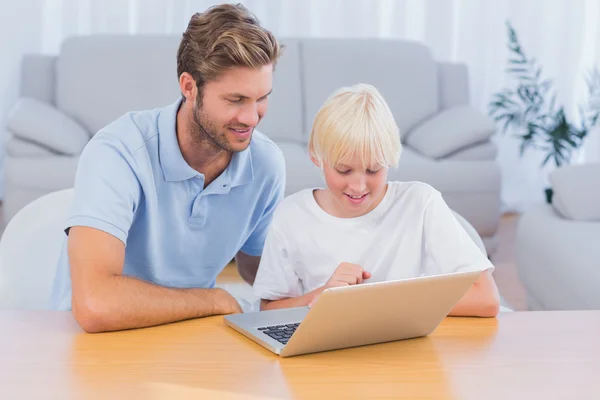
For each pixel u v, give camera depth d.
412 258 1.70
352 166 1.48
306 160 3.88
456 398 1.14
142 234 1.71
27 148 3.77
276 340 1.32
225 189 1.72
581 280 2.63
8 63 4.82
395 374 1.22
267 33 1.48
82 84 4.17
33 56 4.30
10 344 1.30
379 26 5.09
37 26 4.84
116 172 1.57
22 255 1.79
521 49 5.13
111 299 1.39
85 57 4.21
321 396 1.13
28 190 3.73
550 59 5.17
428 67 4.50
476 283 1.54
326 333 1.26
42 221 1.83
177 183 1.68
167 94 4.22
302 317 1.44
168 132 1.64
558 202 3.20
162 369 1.21
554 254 2.90
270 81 1.50
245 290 2.70
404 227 1.71
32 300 1.78
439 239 1.67
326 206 1.73
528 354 1.31
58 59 4.25
